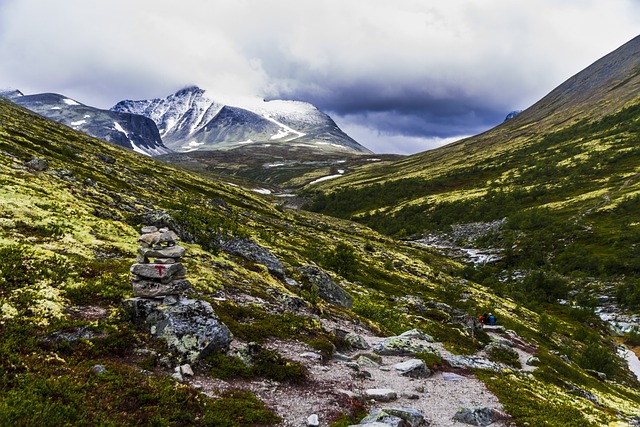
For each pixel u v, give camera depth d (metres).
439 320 67.31
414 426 18.53
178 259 24.42
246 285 39.22
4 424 11.45
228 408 16.67
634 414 38.12
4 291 21.02
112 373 16.59
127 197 74.75
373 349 33.22
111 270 29.33
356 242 166.62
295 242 112.50
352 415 18.80
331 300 52.50
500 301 116.00
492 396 25.25
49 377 14.91
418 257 179.00
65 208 43.91
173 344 20.39
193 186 172.38
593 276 162.25
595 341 99.12
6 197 39.81
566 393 36.62
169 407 15.38
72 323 19.39
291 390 20.45
